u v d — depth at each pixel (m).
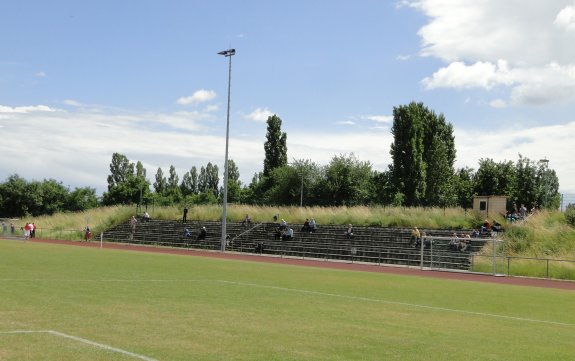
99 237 73.19
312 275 30.12
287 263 41.91
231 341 10.76
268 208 70.69
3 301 14.99
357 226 58.25
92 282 20.95
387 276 32.47
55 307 14.19
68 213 91.06
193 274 27.11
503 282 31.75
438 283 28.70
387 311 16.36
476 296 22.45
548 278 35.97
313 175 95.19
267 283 23.97
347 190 92.12
